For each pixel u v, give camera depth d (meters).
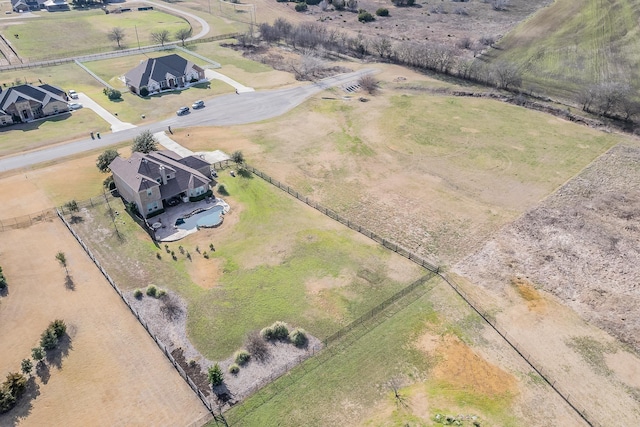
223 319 50.28
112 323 49.47
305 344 47.62
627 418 41.41
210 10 180.75
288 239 62.41
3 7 181.12
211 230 63.59
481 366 45.78
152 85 105.81
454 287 55.00
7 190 70.38
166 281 55.09
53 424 39.94
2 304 51.19
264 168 77.94
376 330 49.34
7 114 89.44
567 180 75.56
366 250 60.81
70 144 83.50
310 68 118.25
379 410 41.41
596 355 47.25
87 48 137.50
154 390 42.91
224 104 101.31
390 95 107.38
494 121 94.81
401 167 79.12
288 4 186.62
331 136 88.62
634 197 71.31
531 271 57.78
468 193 72.50
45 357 45.59
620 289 55.09
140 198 62.75
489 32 148.00
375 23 160.25
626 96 96.69
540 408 41.97
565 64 119.56
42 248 59.44
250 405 41.69
